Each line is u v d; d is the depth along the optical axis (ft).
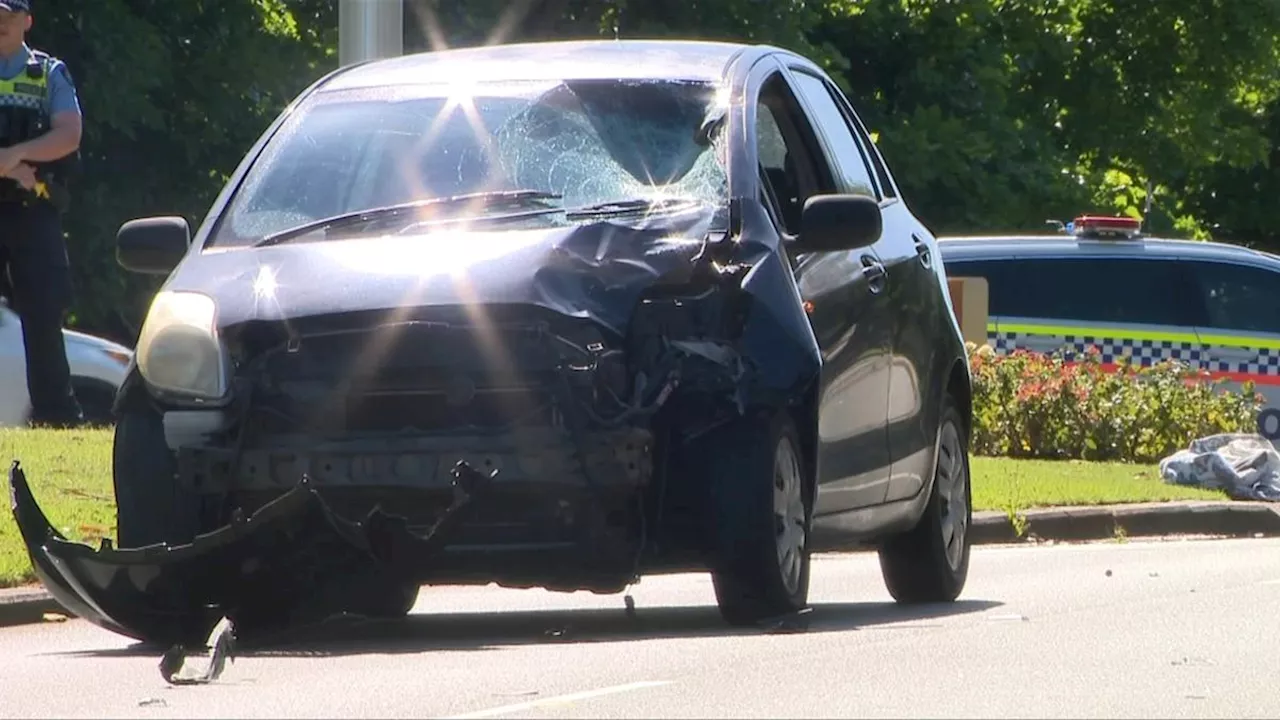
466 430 65.46
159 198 247.29
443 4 261.44
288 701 57.00
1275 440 192.95
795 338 68.23
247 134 250.78
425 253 68.59
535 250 67.97
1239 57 342.85
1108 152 342.44
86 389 154.92
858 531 77.92
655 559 67.72
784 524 69.97
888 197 88.22
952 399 89.92
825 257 75.41
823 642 69.05
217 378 66.80
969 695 58.29
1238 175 383.24
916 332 83.82
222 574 66.54
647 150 74.08
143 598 67.26
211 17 251.60
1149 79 344.28
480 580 67.36
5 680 63.52
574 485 65.00
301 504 64.18
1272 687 60.95
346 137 76.28
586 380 65.16
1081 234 195.62
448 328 65.87
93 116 234.79
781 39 279.08
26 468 108.88
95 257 240.32
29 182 125.80
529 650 67.72
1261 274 193.77
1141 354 193.36
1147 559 112.27
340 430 66.13
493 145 74.79
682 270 68.03
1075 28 341.21
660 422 66.95
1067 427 184.34
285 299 67.41
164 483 68.03
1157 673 63.41
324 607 68.13
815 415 70.08
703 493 68.39
